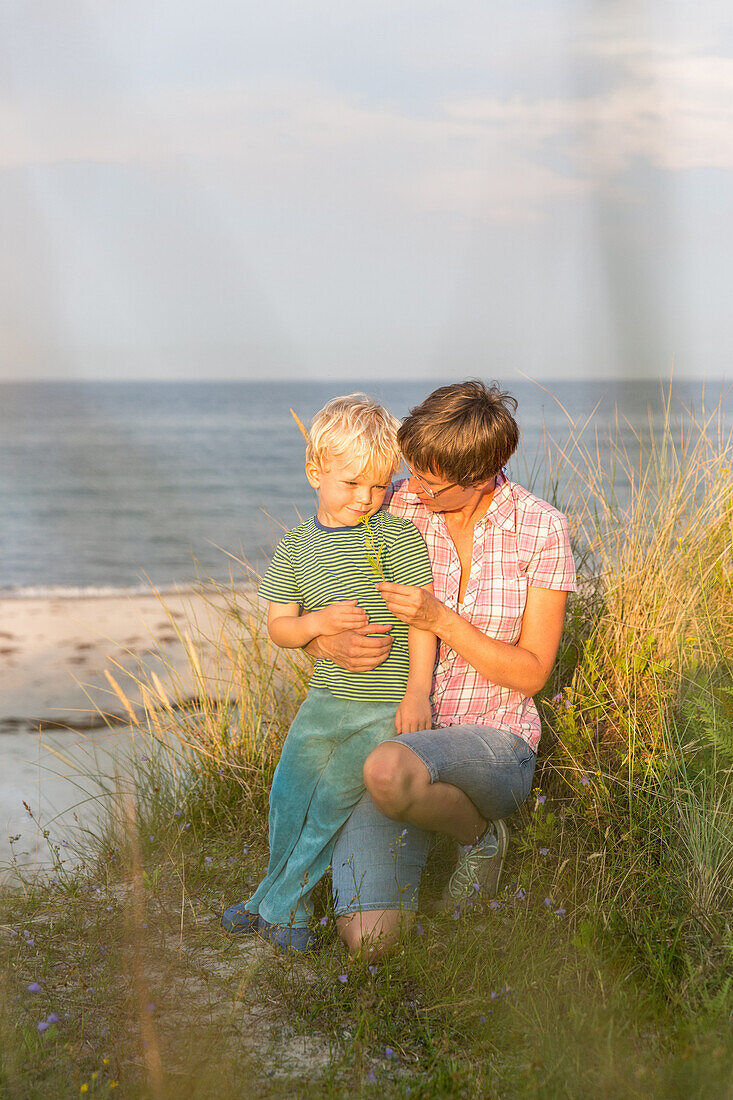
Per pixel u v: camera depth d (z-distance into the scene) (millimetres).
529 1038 1575
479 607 2113
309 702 2117
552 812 2244
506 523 2111
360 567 2082
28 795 2645
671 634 2580
